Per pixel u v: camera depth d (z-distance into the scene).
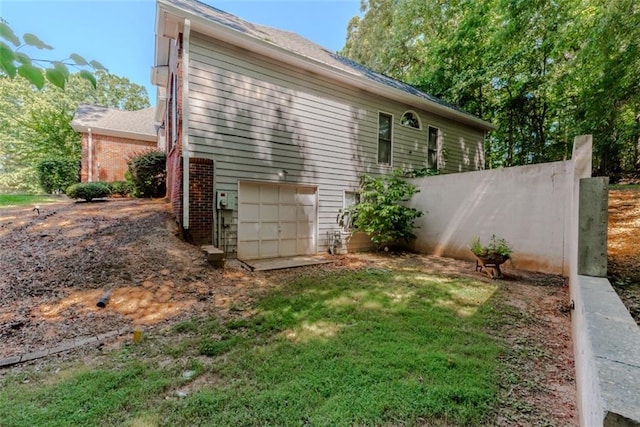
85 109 16.72
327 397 2.20
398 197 8.25
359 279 5.55
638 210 6.66
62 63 1.31
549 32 9.90
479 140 11.94
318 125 7.88
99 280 4.32
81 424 1.94
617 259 4.34
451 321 3.62
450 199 7.95
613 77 6.51
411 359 2.70
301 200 7.80
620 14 5.41
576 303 2.77
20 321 3.32
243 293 4.63
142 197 10.82
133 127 15.83
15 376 2.46
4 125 17.97
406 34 15.86
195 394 2.24
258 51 6.72
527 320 3.67
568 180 5.66
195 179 6.07
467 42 12.76
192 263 5.32
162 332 3.31
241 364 2.65
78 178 14.99
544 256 6.03
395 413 2.04
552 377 2.50
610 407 1.02
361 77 8.19
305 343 3.04
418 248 8.77
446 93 13.81
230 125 6.47
